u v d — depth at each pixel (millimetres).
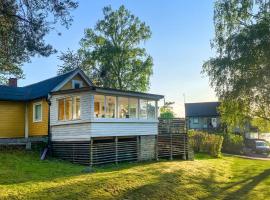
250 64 28078
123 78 49562
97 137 22484
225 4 31719
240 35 29000
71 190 13570
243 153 44594
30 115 28391
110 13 50812
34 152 23750
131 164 23203
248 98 29344
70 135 23391
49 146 24625
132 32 50625
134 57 50594
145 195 14742
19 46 14594
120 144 24188
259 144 47312
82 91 22672
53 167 19672
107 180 15555
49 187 13633
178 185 17203
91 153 21844
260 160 34906
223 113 30969
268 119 30688
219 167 25438
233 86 28953
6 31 14242
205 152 35625
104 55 48844
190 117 71688
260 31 27891
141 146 25781
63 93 24047
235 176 22906
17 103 28344
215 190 17906
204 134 36719
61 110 24609
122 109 26062
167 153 27797
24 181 14859
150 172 18875
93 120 22109
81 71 29109
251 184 20141
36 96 26938
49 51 14969
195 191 16891
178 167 21875
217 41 30891
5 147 22875
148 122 26516
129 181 16047
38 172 17672
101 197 13469
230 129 35000
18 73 38750
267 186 19750
